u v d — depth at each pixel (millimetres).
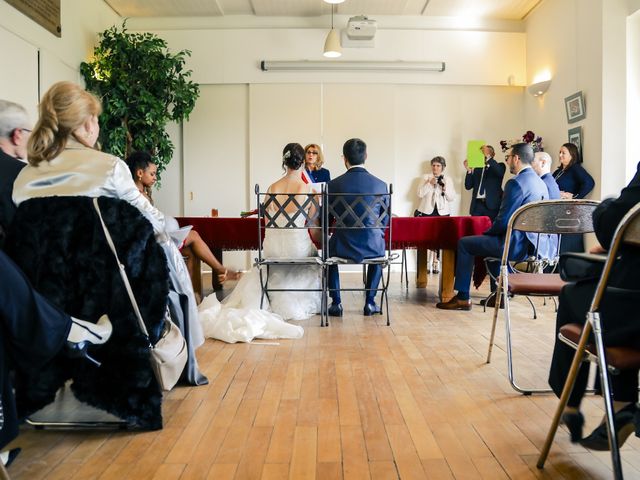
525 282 2475
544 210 2371
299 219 3871
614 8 5379
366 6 6910
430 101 7352
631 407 1516
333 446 1760
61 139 1805
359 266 7277
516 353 2922
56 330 1470
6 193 1776
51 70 5418
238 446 1762
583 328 1452
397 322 3756
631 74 5391
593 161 5629
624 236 1229
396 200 7379
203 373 2574
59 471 1593
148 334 1807
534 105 7086
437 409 2094
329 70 7215
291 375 2537
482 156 6785
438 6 6914
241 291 3908
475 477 1547
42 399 1739
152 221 2004
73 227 1702
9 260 1429
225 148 7309
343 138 7266
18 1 4758
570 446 1754
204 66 7199
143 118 6219
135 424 1860
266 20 7215
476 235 4082
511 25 7367
